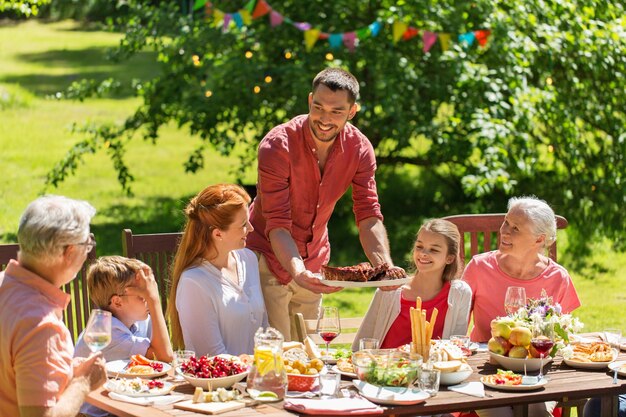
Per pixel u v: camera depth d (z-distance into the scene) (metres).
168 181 13.05
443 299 4.31
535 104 8.96
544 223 4.44
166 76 9.62
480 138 8.59
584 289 7.98
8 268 3.03
